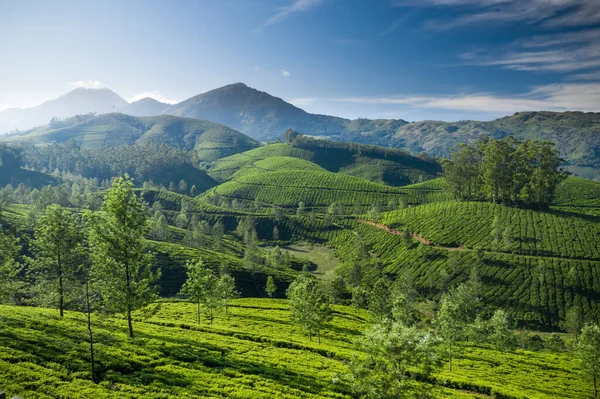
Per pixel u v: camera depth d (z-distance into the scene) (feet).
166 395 119.44
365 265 620.90
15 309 192.85
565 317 437.17
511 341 305.12
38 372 116.57
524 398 193.36
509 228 602.03
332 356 219.41
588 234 581.53
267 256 646.33
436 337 108.58
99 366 133.39
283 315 365.20
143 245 172.45
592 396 229.86
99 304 152.15
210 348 184.75
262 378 152.35
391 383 103.30
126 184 168.35
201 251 601.21
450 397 175.22
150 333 193.36
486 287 500.74
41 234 176.14
